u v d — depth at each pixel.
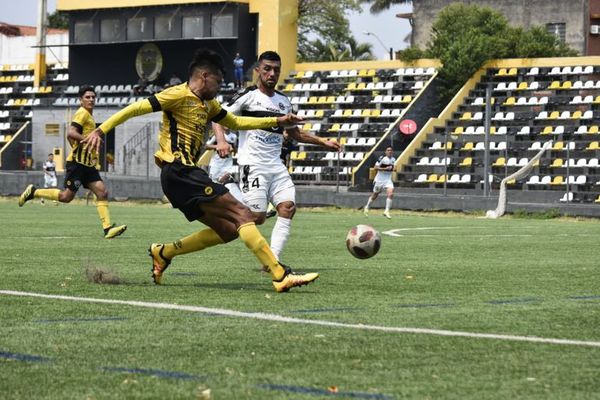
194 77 20.23
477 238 44.06
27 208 74.38
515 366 12.67
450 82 107.19
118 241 38.03
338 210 81.44
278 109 25.12
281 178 25.14
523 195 84.38
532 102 101.69
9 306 17.70
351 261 30.20
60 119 115.25
